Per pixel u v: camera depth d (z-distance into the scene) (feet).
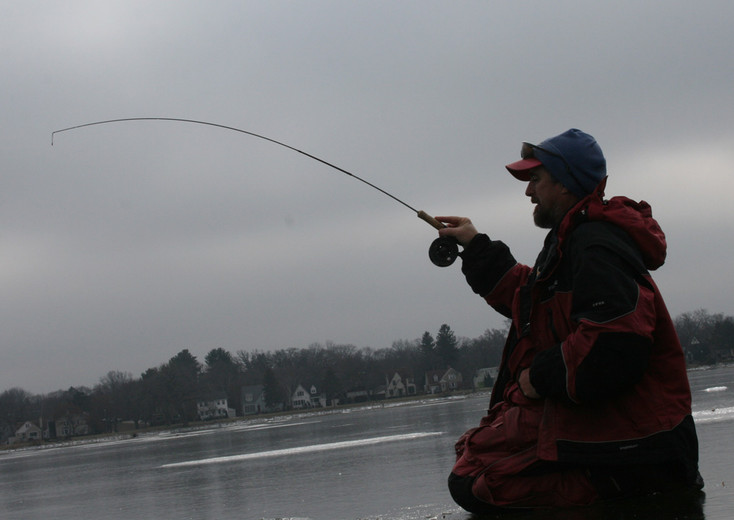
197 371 494.59
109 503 36.83
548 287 9.77
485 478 9.68
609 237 9.01
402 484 26.84
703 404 60.59
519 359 10.14
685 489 9.45
